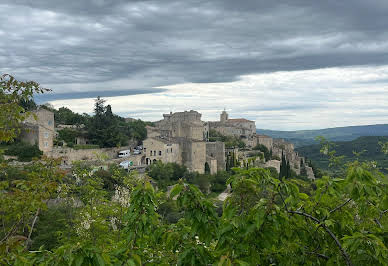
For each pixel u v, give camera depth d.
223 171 91.12
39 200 12.18
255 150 123.81
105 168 52.91
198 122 129.88
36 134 74.81
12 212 11.76
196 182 77.19
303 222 8.05
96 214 18.95
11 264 7.75
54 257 6.25
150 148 85.94
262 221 6.69
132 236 7.13
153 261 8.51
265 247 6.96
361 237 6.68
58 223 24.50
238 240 7.06
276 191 7.43
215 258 7.07
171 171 75.75
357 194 6.92
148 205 7.38
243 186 7.20
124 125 114.31
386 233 7.58
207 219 6.93
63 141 88.88
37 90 12.82
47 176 13.58
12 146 69.69
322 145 16.77
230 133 155.00
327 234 8.00
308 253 7.79
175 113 149.38
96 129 95.50
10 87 12.38
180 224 8.41
